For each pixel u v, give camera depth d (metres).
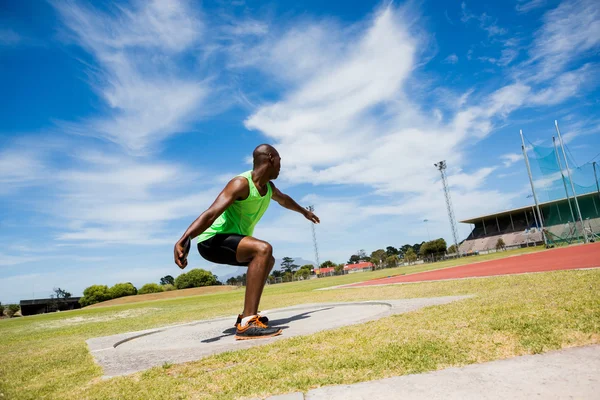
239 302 15.95
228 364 2.92
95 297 59.34
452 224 56.81
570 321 2.91
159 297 51.78
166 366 3.01
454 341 2.76
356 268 97.19
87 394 2.48
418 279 14.19
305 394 2.02
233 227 4.69
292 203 5.73
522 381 1.91
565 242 31.02
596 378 1.84
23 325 16.61
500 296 4.95
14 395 2.69
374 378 2.19
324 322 4.81
